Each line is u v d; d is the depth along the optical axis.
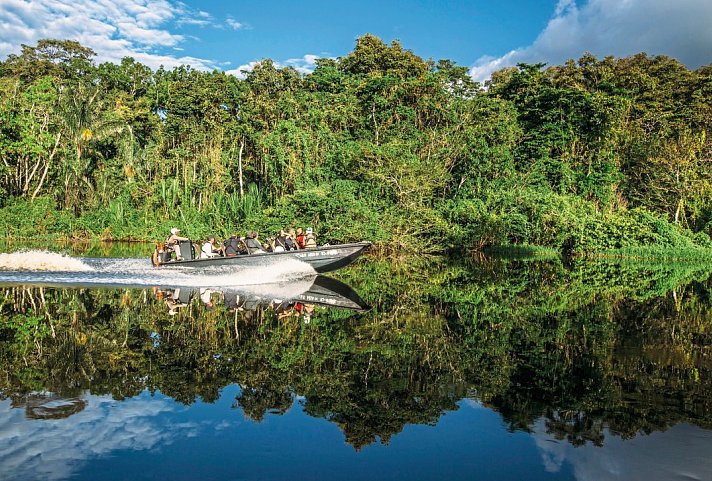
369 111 35.50
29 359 6.93
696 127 42.28
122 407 5.30
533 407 5.36
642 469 3.98
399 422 4.99
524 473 3.96
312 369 6.71
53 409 5.22
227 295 13.05
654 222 31.81
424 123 36.97
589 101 36.34
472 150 32.91
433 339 8.48
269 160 33.59
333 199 26.89
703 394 5.70
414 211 28.48
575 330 9.26
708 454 4.24
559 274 19.59
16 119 35.94
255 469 4.05
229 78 42.75
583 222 30.61
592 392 5.78
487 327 9.50
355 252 16.41
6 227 34.22
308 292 13.84
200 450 4.37
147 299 12.03
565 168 35.47
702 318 10.55
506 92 41.56
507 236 31.70
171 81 47.06
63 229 35.38
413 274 19.06
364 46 44.72
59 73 49.47
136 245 30.86
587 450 4.33
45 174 37.78
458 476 3.93
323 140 32.16
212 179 37.78
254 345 7.92
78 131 37.28
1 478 3.82
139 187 39.03
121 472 3.95
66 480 3.82
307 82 41.31
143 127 45.62
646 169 38.47
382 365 6.94
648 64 48.22
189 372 6.53
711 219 34.53
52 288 13.35
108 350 7.46
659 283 17.23
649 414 5.17
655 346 8.05
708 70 47.78
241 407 5.36
